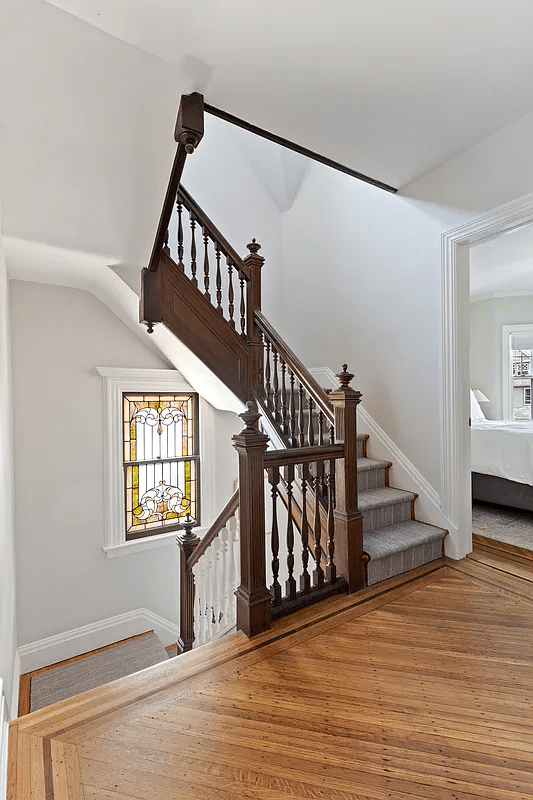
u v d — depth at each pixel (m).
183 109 1.96
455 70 2.01
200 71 1.94
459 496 2.88
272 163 4.46
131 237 2.65
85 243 2.62
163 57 1.81
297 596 2.29
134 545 4.05
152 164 2.13
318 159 2.80
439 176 2.90
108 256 2.79
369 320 3.59
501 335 6.28
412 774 1.28
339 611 2.23
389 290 3.38
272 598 2.20
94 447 3.89
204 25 1.68
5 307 2.78
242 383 3.40
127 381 4.03
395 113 2.33
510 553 2.95
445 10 1.66
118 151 2.07
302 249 4.48
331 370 4.03
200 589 3.04
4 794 1.22
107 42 1.67
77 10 1.54
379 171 2.97
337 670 1.77
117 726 1.49
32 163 2.02
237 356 3.39
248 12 1.62
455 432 2.88
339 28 1.74
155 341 3.79
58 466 3.71
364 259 3.63
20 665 3.47
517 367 6.21
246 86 2.08
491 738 1.40
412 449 3.20
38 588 3.61
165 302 3.07
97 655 3.75
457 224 2.80
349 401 2.40
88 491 3.86
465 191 2.73
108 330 3.96
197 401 4.52
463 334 2.92
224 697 1.62
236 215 4.53
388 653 1.88
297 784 1.25
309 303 4.38
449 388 2.90
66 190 2.20
